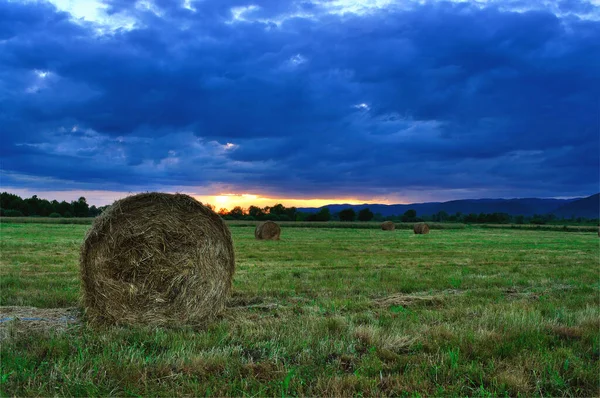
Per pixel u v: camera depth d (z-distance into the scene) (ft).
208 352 16.89
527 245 82.84
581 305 26.94
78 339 18.34
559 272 42.32
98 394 13.48
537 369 15.64
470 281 35.99
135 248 23.45
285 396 13.60
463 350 17.43
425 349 18.02
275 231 92.99
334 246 73.51
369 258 54.65
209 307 24.36
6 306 24.66
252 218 302.04
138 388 13.94
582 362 16.24
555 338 19.38
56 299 26.37
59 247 61.26
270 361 16.29
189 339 18.89
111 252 23.13
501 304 26.53
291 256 55.42
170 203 24.53
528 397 13.80
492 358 16.56
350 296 29.55
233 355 16.89
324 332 19.65
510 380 14.51
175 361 15.92
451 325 21.02
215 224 25.35
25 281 32.35
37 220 172.65
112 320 22.70
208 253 24.85
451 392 13.99
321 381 14.52
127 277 23.25
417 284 33.91
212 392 13.71
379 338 18.58
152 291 23.38
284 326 20.57
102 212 23.73
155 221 24.02
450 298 28.96
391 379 14.74
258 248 67.67
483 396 13.73
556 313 23.98
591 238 116.37
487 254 61.87
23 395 13.35
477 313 23.97
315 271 41.47
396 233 132.46
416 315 23.44
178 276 23.86
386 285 33.47
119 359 15.72
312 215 309.83
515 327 20.30
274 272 40.11
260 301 28.09
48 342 17.48
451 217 366.43
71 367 14.98
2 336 18.39
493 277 38.32
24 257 48.39
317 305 26.08
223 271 25.25
